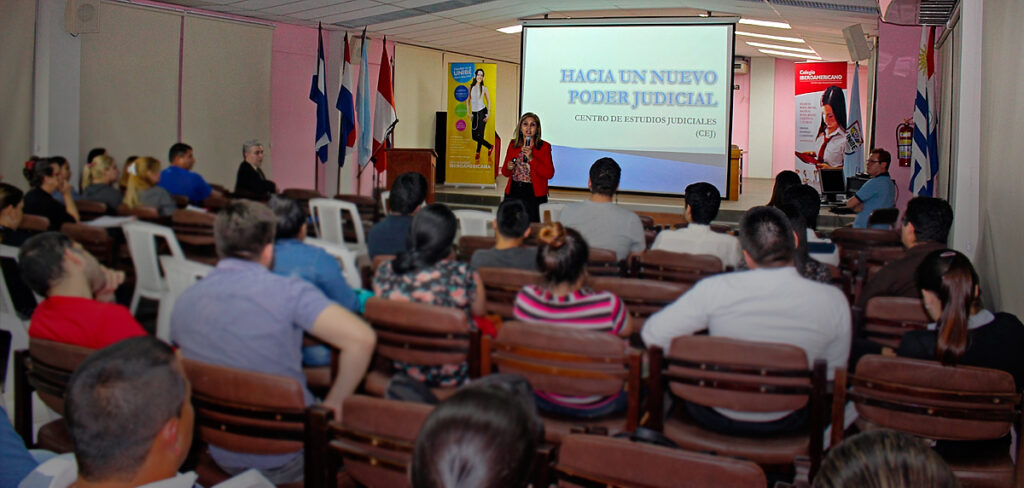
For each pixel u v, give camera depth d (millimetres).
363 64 11180
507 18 11641
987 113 4410
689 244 4125
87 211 6109
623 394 2604
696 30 10148
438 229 2746
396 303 2473
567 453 1550
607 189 4457
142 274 4715
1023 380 2357
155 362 1336
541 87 10789
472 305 2834
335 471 1821
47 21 8344
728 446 2400
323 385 2674
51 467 1570
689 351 2287
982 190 4527
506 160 7695
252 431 1892
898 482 1036
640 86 10422
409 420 1668
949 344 2209
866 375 2176
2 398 3168
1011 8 3861
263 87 11219
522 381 1340
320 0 9773
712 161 10258
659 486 1475
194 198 7141
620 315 2559
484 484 876
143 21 9578
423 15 11070
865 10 8375
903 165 8953
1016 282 3662
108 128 9281
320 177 12477
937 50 8789
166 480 1349
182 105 10148
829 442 2447
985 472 2289
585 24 10516
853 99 13352
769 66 19625
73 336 2287
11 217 4211
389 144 12594
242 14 10664
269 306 2143
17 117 8398
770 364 2209
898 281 3275
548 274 2539
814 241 4266
